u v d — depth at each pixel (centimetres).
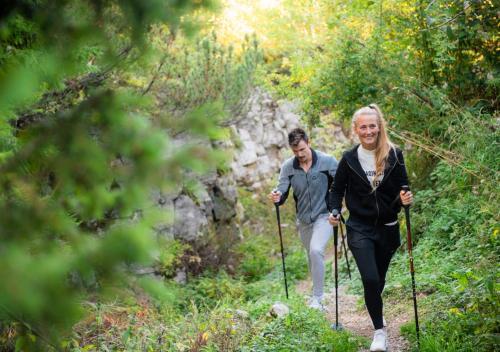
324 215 603
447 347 399
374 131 429
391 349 447
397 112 788
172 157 117
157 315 516
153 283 121
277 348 443
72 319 103
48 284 92
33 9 142
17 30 166
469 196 650
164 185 118
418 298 561
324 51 1013
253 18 1414
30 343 140
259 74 1003
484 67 788
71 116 125
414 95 771
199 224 975
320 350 444
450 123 704
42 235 111
